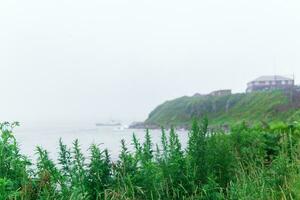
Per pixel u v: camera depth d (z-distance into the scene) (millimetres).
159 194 5473
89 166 5312
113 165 5434
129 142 5727
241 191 5938
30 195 4715
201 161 6383
